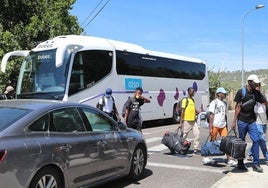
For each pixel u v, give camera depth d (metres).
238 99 9.29
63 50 14.98
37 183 5.93
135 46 20.61
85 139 6.95
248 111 9.23
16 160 5.61
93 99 16.77
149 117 21.33
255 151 9.22
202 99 26.95
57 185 6.31
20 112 6.25
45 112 6.42
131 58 19.77
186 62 25.25
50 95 15.49
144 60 20.92
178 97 24.09
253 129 9.20
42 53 16.16
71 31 24.25
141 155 8.84
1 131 5.71
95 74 17.02
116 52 18.64
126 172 8.27
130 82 19.50
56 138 6.37
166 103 22.81
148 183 8.46
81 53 16.39
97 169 7.24
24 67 16.52
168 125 23.59
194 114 12.23
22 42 21.78
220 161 10.76
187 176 9.14
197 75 26.48
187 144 11.88
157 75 22.06
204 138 16.56
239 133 9.40
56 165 6.25
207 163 10.42
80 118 7.12
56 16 23.11
